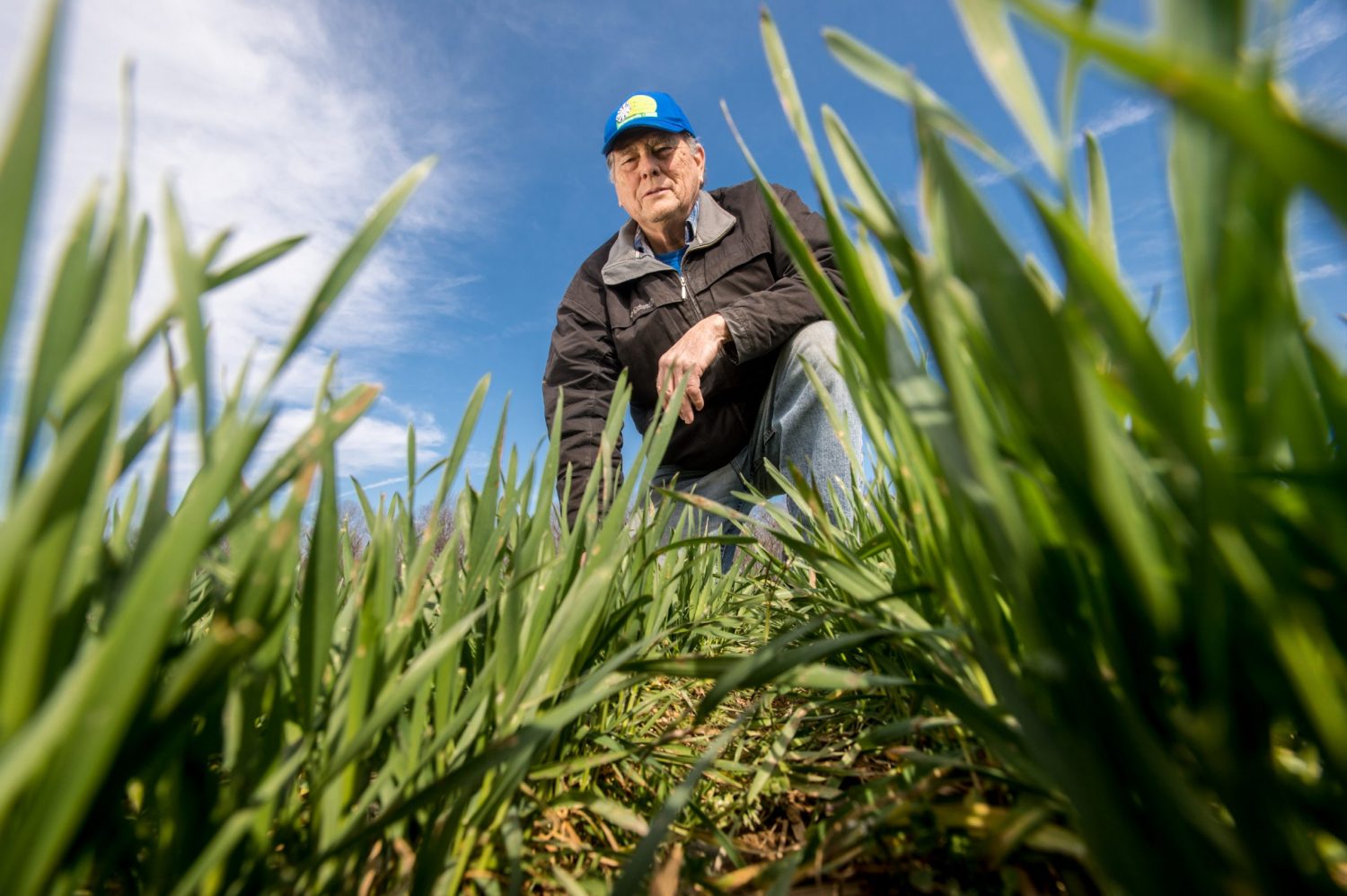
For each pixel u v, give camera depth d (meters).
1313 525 0.28
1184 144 0.27
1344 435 0.28
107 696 0.23
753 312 2.30
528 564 0.56
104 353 0.27
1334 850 0.30
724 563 2.40
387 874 0.43
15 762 0.21
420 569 0.47
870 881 0.46
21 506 0.22
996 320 0.25
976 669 0.49
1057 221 0.24
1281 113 0.14
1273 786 0.26
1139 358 0.24
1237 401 0.27
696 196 2.95
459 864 0.43
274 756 0.38
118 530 0.55
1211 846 0.26
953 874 0.45
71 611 0.30
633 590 0.98
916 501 0.51
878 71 0.33
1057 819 0.40
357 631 0.41
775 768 0.60
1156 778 0.26
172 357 0.36
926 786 0.45
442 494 0.49
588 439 2.73
